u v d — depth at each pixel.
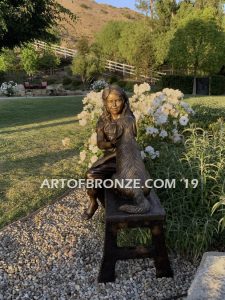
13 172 6.48
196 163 4.21
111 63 33.34
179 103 5.83
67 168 6.72
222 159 4.18
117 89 3.49
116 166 3.58
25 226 4.56
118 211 3.39
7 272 3.65
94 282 3.49
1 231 4.42
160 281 3.49
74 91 26.06
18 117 12.86
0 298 3.28
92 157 4.71
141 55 28.91
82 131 9.98
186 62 24.09
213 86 25.05
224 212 3.75
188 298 2.90
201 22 23.06
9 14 10.98
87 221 4.68
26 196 5.43
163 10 36.03
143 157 4.58
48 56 33.12
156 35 30.08
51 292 3.35
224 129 5.51
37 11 11.93
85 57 29.11
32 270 3.68
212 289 2.92
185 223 3.78
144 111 5.21
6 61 31.02
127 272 3.63
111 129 3.48
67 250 4.03
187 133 6.59
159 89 24.81
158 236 3.41
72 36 50.19
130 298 3.27
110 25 35.59
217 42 23.42
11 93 23.06
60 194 5.57
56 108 15.08
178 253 3.80
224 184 3.95
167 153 4.75
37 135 9.58
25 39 12.70
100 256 3.90
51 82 32.53
